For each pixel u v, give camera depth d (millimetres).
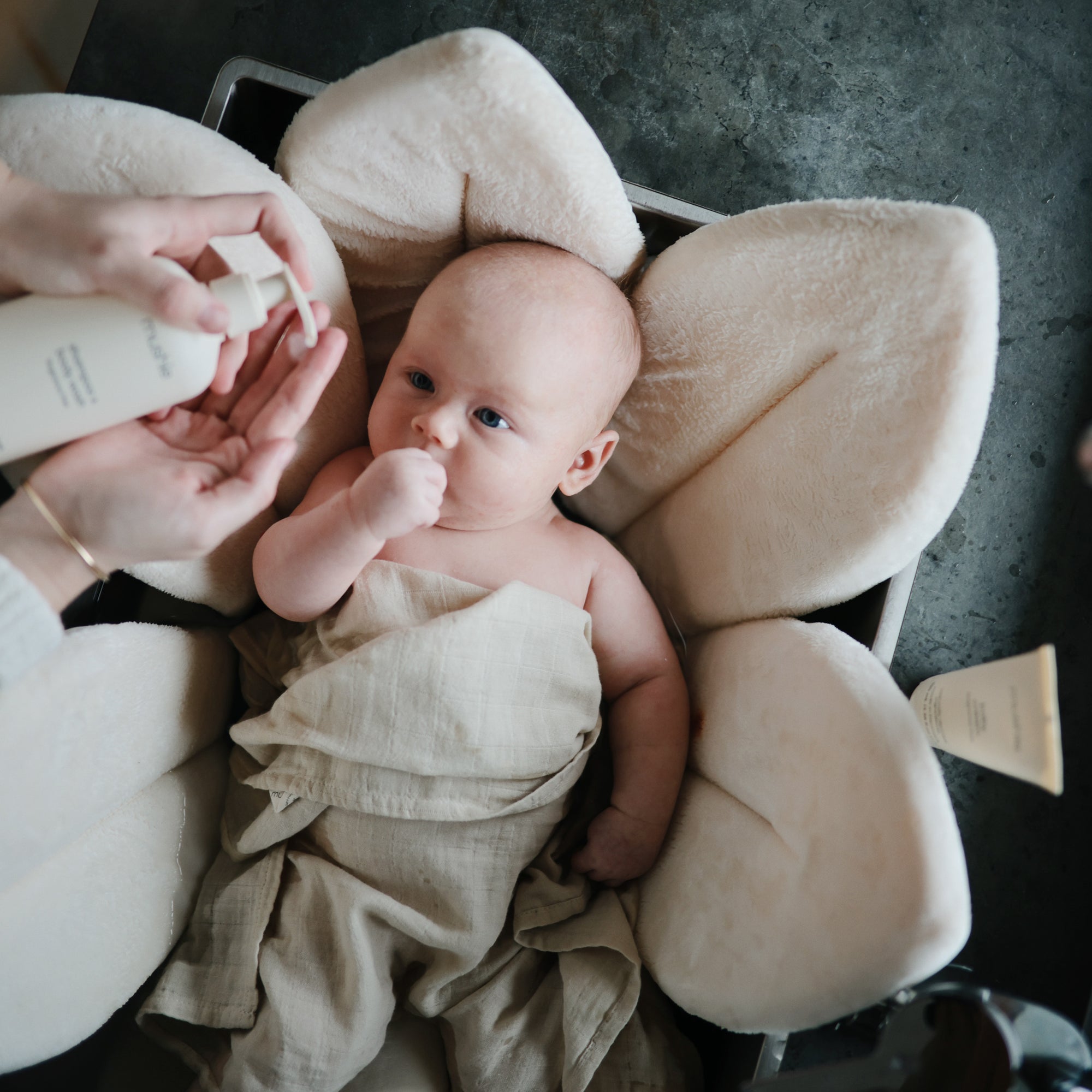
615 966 876
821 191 1297
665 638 992
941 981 740
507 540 946
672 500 1044
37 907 709
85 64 1233
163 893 832
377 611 870
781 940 760
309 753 846
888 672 811
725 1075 889
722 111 1292
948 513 803
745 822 854
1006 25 1340
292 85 969
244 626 984
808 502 865
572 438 897
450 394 861
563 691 888
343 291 901
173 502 650
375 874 853
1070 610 1253
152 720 805
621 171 1275
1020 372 1296
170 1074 917
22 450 641
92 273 610
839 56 1312
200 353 633
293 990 821
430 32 1266
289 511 990
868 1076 644
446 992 870
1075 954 1155
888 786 707
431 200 868
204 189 771
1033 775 653
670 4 1297
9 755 660
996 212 1311
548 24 1276
